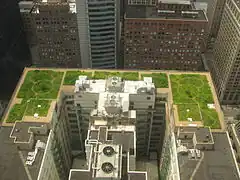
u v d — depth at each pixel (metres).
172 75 169.75
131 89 155.75
